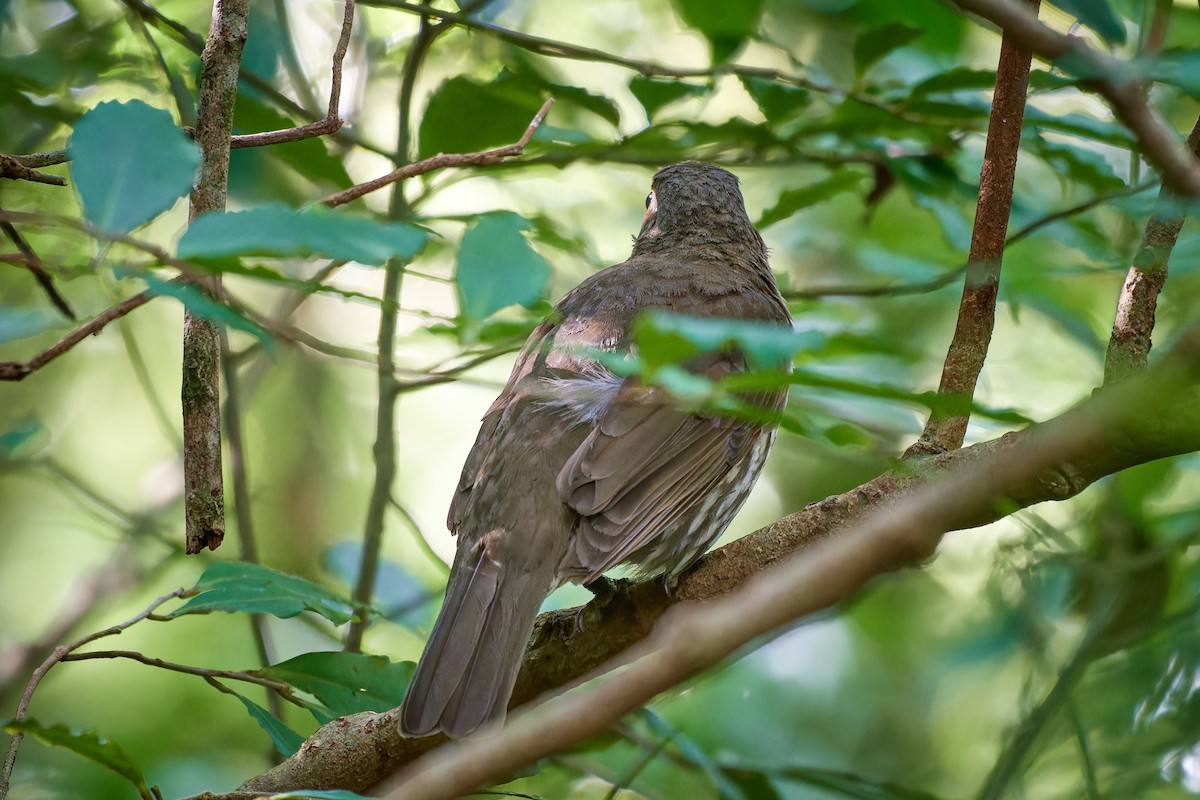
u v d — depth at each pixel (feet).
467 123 34.37
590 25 49.49
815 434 21.90
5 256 19.95
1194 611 33.40
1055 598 37.60
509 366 53.88
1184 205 20.62
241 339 45.11
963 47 41.04
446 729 23.81
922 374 43.70
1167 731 34.78
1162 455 21.25
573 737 12.55
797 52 45.16
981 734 43.62
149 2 40.06
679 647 12.36
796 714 44.11
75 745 19.30
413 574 37.68
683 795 38.65
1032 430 23.68
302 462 50.80
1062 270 32.83
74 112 35.78
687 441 27.71
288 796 18.34
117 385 50.98
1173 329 39.68
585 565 25.67
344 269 41.45
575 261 46.70
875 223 45.39
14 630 49.26
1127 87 14.16
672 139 34.58
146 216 16.84
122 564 43.11
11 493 50.21
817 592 12.36
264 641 38.04
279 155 35.35
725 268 34.47
